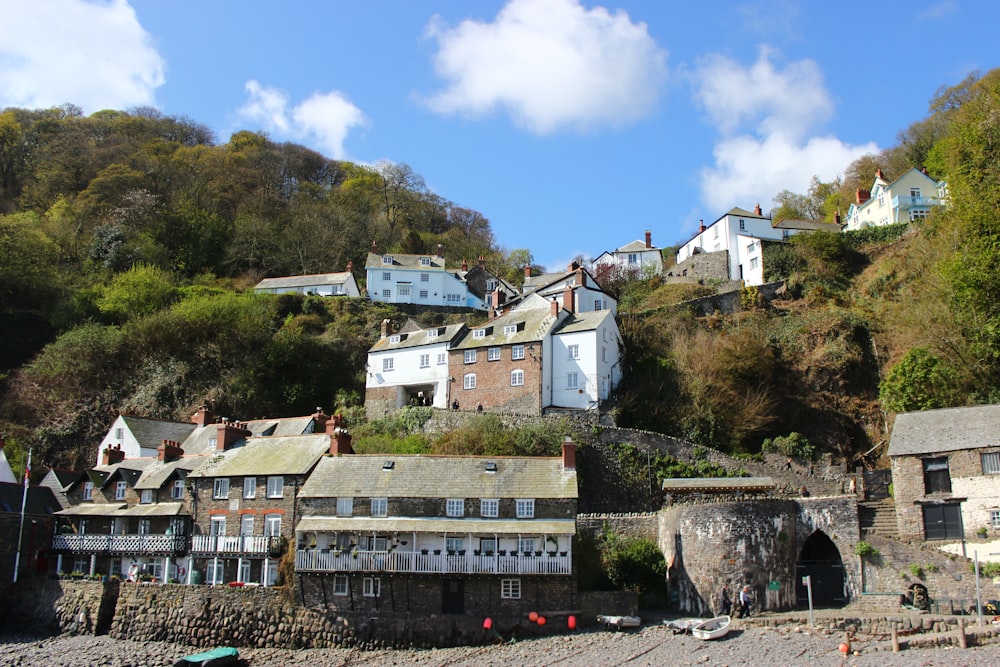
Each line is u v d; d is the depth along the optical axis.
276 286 104.19
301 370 81.25
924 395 55.03
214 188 127.62
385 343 77.69
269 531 51.00
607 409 65.31
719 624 39.06
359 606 44.91
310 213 124.50
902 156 110.25
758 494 50.69
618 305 86.94
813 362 68.56
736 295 79.75
